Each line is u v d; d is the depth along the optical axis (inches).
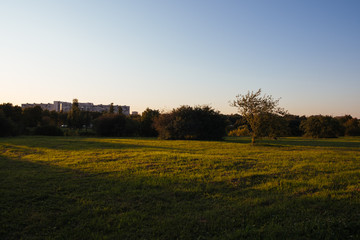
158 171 519.8
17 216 270.8
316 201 316.8
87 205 309.0
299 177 458.6
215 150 1016.2
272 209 289.3
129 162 636.1
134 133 2610.7
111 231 241.4
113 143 1339.8
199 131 1904.5
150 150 967.0
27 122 3051.2
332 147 1299.2
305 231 231.3
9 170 528.4
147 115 2657.5
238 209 295.1
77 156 760.3
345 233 227.0
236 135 3046.3
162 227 247.1
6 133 2028.8
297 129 3508.9
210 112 1996.8
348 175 465.1
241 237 222.1
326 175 472.4
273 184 409.7
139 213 283.1
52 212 285.6
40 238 224.5
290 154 852.0
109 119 2508.6
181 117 1905.8
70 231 236.8
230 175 480.1
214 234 235.3
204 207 307.0
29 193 350.6
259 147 1202.6
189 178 451.8
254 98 1369.3
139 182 420.2
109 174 490.3
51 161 661.3
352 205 294.0
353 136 3312.0
